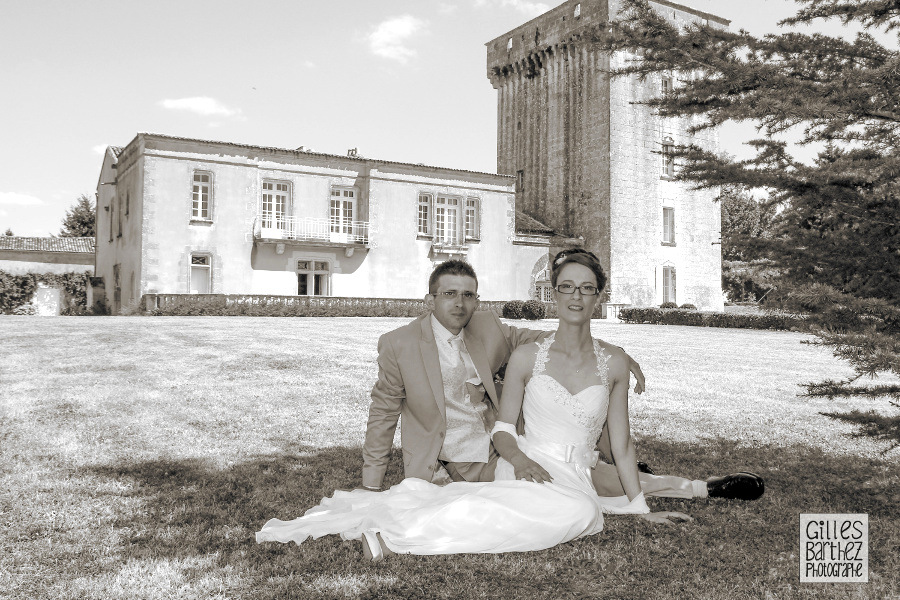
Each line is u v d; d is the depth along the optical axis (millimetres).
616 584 2881
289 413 7059
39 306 37000
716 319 27203
